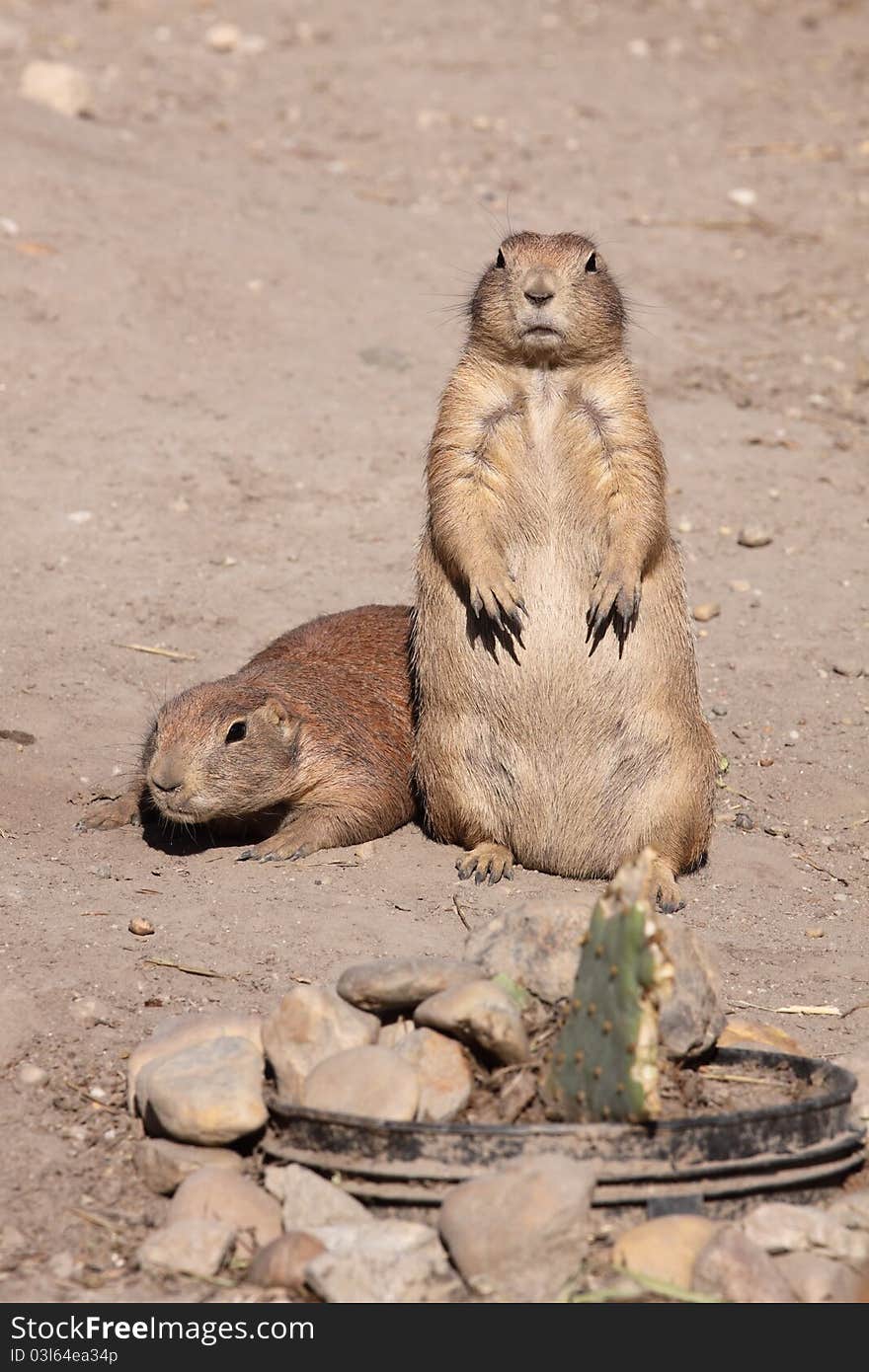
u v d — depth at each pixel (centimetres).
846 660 1403
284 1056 749
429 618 1078
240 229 2223
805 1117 712
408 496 1664
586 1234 656
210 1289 661
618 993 673
